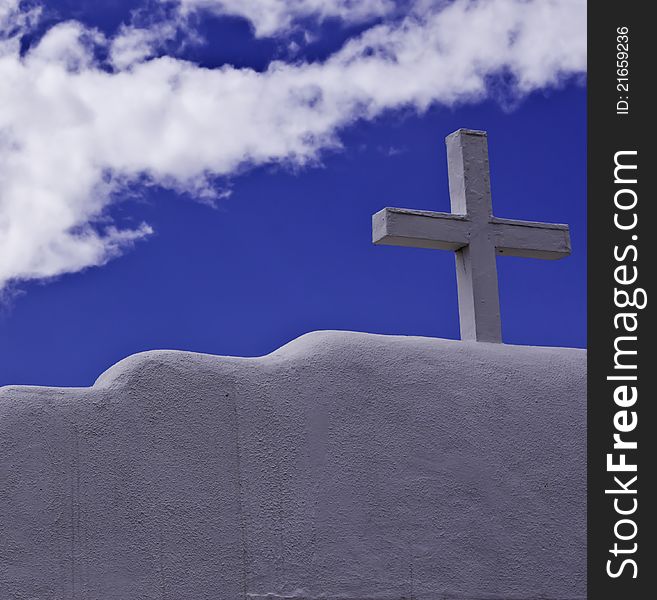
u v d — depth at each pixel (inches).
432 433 246.1
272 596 226.4
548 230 271.6
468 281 264.7
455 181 271.0
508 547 245.4
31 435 219.6
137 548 220.4
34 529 215.9
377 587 233.8
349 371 243.4
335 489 235.6
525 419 254.2
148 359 230.5
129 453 224.1
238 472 230.1
